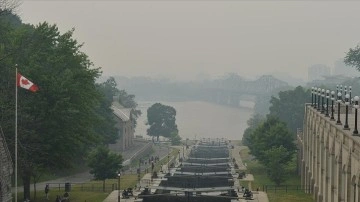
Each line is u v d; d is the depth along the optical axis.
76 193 78.69
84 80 72.81
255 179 100.12
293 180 100.50
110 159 84.19
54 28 72.31
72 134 69.50
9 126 62.81
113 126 135.62
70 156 71.06
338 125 56.28
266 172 107.62
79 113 72.06
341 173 51.78
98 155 84.44
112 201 72.69
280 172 94.25
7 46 70.38
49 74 67.81
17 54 68.75
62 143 68.19
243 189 83.44
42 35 71.25
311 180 80.31
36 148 65.56
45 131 66.94
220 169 104.88
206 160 125.88
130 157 138.88
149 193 77.44
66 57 72.19
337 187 52.69
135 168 117.31
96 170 83.69
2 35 74.62
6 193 44.97
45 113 65.88
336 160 54.38
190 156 139.00
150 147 175.12
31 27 80.25
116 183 90.12
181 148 175.38
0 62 65.56
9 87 65.44
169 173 96.25
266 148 106.50
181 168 104.06
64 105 66.19
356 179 43.00
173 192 78.69
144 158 147.38
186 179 84.31
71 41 73.62
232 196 77.81
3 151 44.44
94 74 74.75
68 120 67.62
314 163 77.25
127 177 99.12
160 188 79.06
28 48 69.94
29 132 63.75
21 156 63.56
